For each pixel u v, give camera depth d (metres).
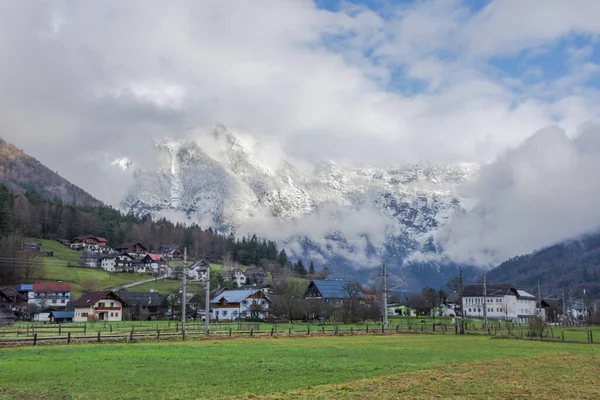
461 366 48.12
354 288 177.25
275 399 32.09
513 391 35.19
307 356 55.81
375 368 45.62
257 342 79.38
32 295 191.50
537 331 104.56
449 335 104.69
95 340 76.44
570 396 33.78
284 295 168.88
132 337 80.81
